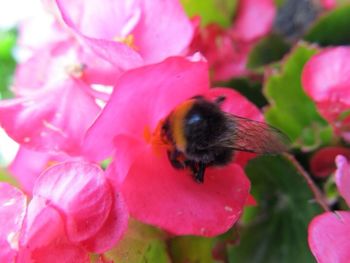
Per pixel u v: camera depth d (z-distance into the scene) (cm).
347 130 9
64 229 7
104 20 8
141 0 8
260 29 11
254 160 9
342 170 7
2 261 6
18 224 7
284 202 9
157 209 7
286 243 9
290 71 10
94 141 7
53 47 9
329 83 8
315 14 12
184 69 7
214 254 8
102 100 8
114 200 7
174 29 8
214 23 11
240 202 7
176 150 7
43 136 8
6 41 15
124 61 7
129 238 7
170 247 7
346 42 11
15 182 9
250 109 8
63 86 8
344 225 7
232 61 11
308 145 9
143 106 7
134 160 7
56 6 7
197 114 7
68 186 7
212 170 7
